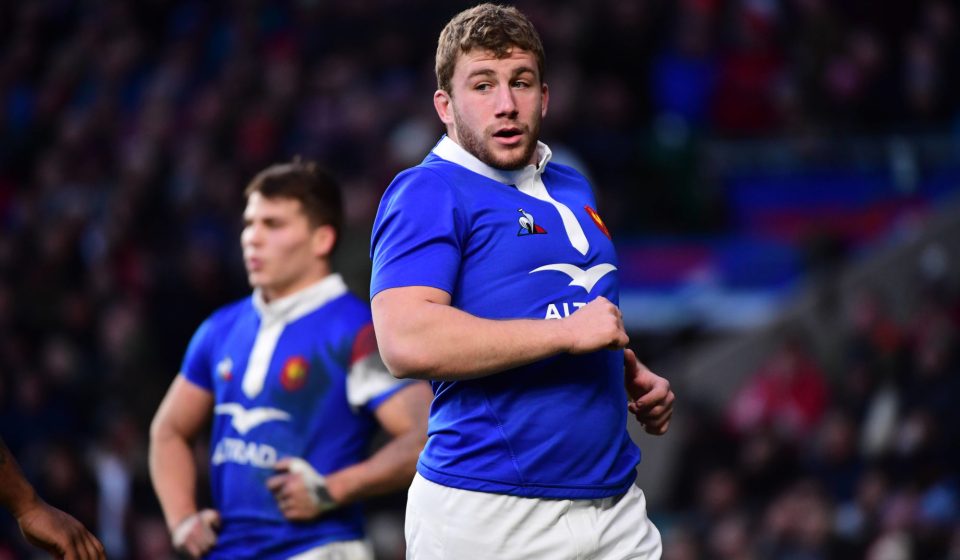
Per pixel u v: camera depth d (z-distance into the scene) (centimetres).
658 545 960
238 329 1299
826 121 4188
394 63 4472
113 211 3962
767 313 3847
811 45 4256
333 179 1316
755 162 4066
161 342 3438
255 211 1286
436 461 926
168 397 1333
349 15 4631
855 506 2803
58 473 2556
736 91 4197
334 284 1295
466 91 923
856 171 4056
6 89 4897
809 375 3356
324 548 1225
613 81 4119
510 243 916
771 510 2766
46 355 3403
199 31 4853
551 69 4106
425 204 908
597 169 3888
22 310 3622
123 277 3753
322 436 1245
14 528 2600
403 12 4581
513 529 901
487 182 932
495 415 905
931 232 3859
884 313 3509
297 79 4384
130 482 2642
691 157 3900
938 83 4262
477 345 856
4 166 4512
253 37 4700
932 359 3231
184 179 4103
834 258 3778
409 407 1231
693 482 3281
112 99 4647
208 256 3575
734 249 3906
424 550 927
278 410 1250
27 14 5147
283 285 1280
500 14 930
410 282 886
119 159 4400
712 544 2805
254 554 1235
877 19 4412
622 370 962
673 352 3906
